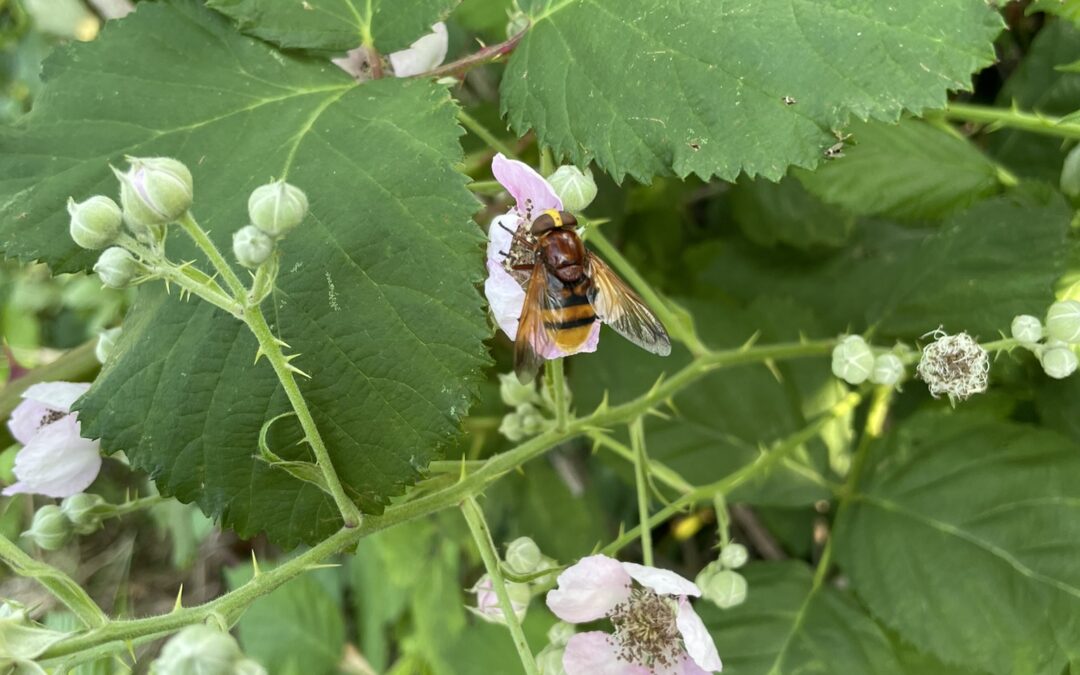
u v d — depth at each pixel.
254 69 0.10
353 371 0.09
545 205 0.10
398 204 0.09
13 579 0.20
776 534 0.16
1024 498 0.12
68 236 0.10
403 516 0.09
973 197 0.13
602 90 0.10
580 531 0.15
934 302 0.13
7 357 0.15
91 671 0.10
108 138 0.10
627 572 0.10
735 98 0.09
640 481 0.11
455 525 0.16
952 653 0.12
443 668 0.15
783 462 0.14
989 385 0.13
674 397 0.14
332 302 0.09
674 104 0.10
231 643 0.07
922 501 0.13
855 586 0.13
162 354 0.09
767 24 0.09
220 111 0.10
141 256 0.08
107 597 0.22
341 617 0.18
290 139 0.10
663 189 0.17
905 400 0.15
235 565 0.22
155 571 0.22
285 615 0.18
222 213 0.09
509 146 0.15
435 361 0.09
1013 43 0.15
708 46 0.09
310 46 0.11
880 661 0.12
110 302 0.20
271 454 0.08
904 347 0.12
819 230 0.16
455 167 0.09
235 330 0.09
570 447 0.18
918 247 0.14
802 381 0.14
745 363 0.14
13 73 0.20
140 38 0.10
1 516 0.17
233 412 0.09
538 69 0.10
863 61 0.09
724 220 0.18
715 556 0.18
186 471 0.09
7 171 0.10
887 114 0.09
